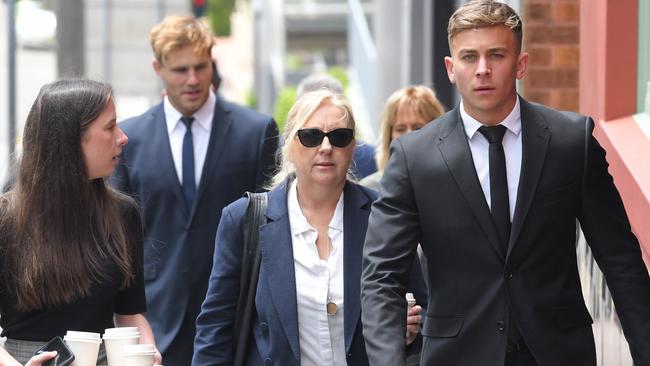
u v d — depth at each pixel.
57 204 6.88
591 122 6.72
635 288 6.58
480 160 6.65
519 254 6.52
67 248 6.88
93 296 6.98
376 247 6.75
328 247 7.58
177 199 10.18
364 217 7.60
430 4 21.77
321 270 7.50
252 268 7.64
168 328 10.05
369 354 6.57
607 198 6.67
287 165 7.95
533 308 6.50
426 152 6.72
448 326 6.62
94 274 6.95
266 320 7.51
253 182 10.40
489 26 6.50
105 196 7.14
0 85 30.28
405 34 23.94
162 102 10.53
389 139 10.50
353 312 7.42
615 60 9.09
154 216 10.23
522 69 6.80
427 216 6.67
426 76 22.53
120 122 10.52
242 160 10.35
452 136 6.71
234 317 7.71
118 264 7.05
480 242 6.56
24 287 6.80
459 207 6.60
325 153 7.50
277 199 7.69
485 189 6.62
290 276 7.48
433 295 6.72
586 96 9.95
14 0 18.50
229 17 72.00
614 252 6.63
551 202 6.55
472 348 6.57
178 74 10.25
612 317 8.51
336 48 71.50
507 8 6.57
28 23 35.88
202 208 10.19
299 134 7.53
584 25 10.13
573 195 6.60
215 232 10.21
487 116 6.60
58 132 6.91
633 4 9.06
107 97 7.03
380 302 6.63
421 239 6.77
